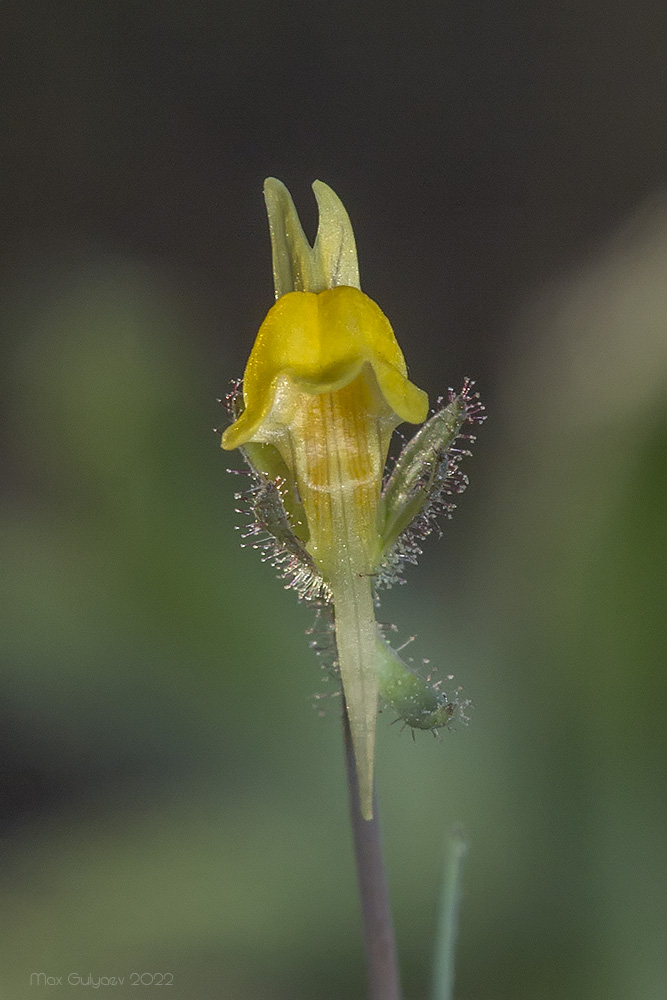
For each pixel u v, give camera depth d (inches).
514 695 2.3
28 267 4.6
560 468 2.4
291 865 2.2
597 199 4.7
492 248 4.6
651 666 2.1
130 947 2.0
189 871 2.1
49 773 2.6
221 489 2.4
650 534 2.0
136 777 2.3
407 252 4.6
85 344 2.4
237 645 2.3
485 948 2.1
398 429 3.1
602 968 2.0
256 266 4.6
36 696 2.3
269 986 2.0
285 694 2.3
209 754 2.3
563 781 2.1
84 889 2.1
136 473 2.3
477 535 2.9
